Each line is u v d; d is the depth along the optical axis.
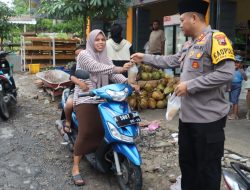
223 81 2.94
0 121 7.24
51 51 15.41
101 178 4.54
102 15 8.98
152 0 11.84
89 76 4.19
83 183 4.35
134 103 7.50
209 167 3.17
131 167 3.92
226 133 5.96
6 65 8.03
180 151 3.46
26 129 6.68
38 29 23.06
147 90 7.79
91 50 4.33
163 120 6.88
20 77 13.54
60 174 4.67
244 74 6.85
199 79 2.98
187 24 3.13
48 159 5.18
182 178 3.55
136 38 13.34
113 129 3.88
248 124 6.53
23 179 4.52
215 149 3.13
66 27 18.31
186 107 3.21
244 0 12.47
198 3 3.07
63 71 9.31
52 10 8.62
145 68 7.76
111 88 4.02
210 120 3.11
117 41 6.64
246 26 11.92
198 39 3.10
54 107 8.45
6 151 5.50
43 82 9.38
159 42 10.62
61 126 5.38
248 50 11.71
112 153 4.20
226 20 10.42
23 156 5.30
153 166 4.80
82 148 4.30
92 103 4.23
